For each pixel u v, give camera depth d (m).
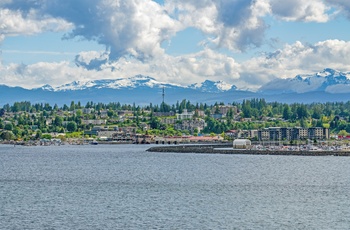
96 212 198.75
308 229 172.88
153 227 175.38
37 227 175.75
